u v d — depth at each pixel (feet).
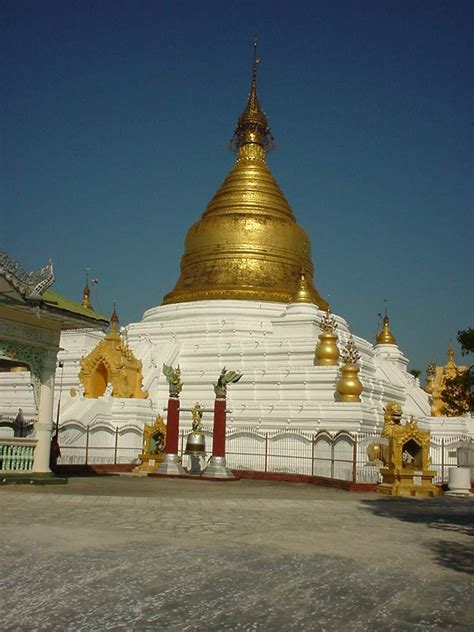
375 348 241.76
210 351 175.94
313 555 46.62
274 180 218.18
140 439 149.59
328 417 146.00
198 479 123.95
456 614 33.32
